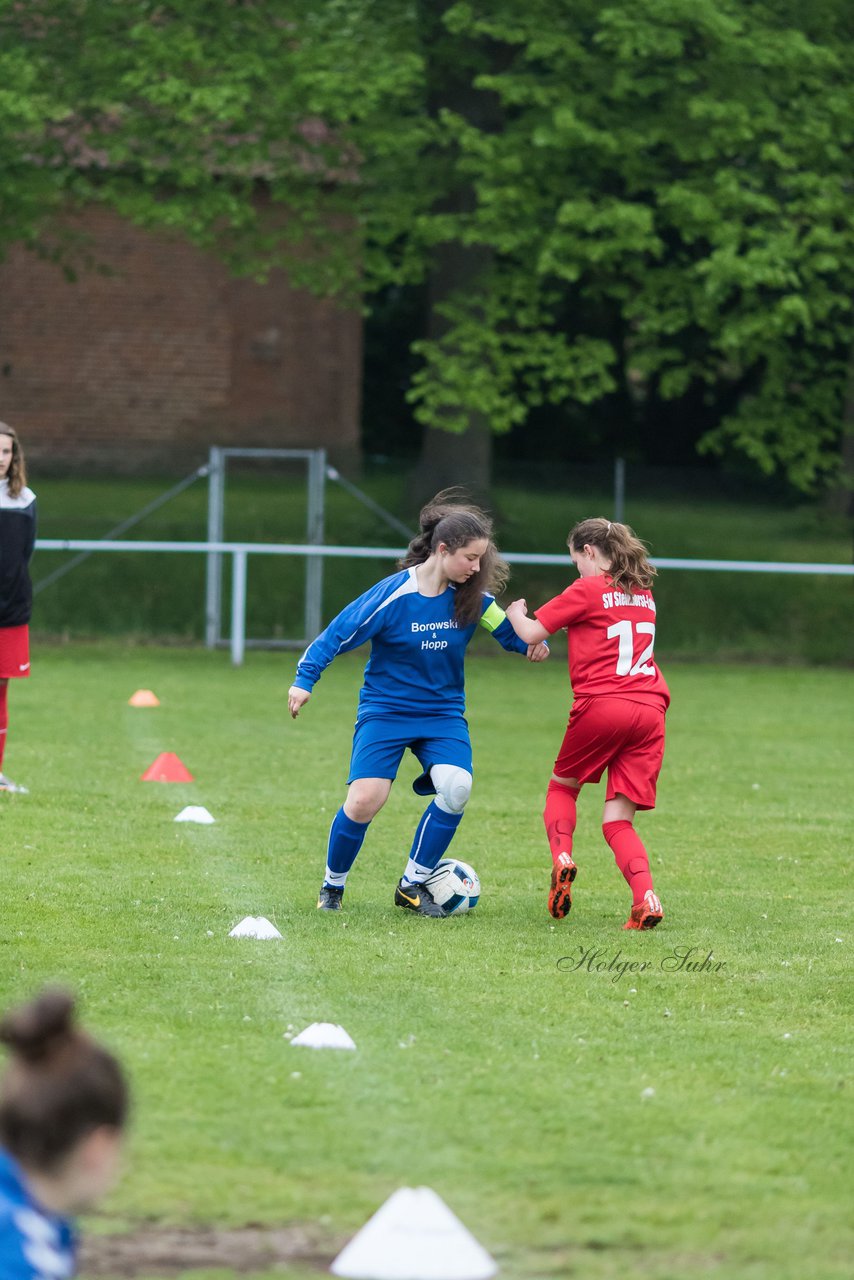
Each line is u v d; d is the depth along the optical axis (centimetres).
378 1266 1214
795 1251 1282
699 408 11025
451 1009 1941
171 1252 1256
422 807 3606
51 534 7325
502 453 11238
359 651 7250
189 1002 1927
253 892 2603
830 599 7694
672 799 3772
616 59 6844
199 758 4131
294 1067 1694
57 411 10575
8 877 2627
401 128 6869
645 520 7812
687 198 6700
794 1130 1558
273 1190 1375
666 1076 1709
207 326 10819
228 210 6906
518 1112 1581
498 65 7325
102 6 6862
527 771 4119
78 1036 835
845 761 4472
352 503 7556
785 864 3019
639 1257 1266
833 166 7294
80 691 5491
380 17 7175
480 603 2500
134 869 2747
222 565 7319
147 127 6925
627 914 2556
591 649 2514
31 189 7031
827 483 7862
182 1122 1521
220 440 10888
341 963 2150
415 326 11594
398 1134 1510
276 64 6700
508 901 2642
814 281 7112
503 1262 1251
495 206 6656
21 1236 826
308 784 3784
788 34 6788
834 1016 1972
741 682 6525
